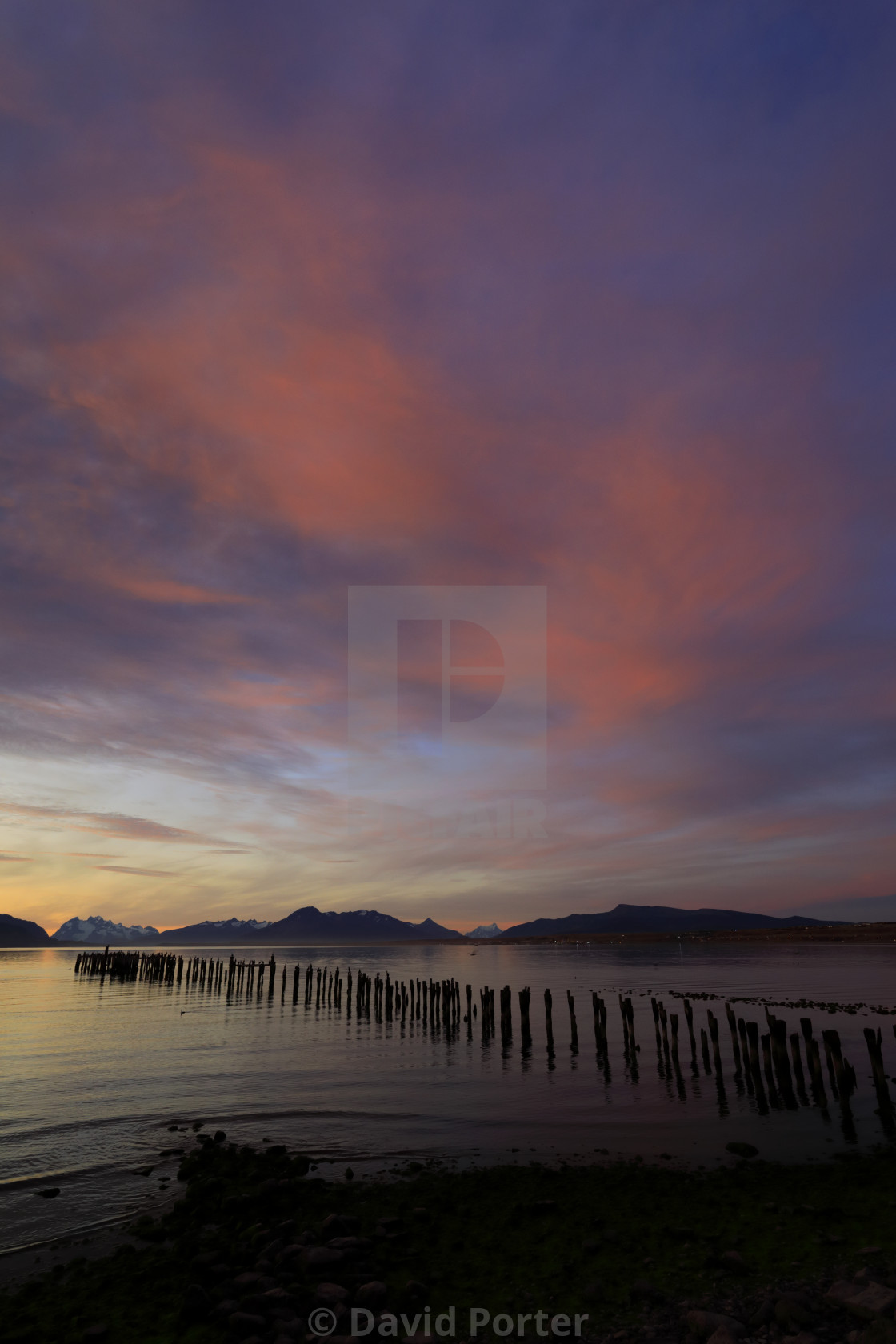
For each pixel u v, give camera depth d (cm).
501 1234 1245
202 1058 3177
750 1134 1925
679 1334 888
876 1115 2098
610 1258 1131
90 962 10888
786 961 11475
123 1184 1563
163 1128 2025
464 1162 1705
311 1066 2961
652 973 9000
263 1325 912
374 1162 1714
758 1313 915
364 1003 5219
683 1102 2286
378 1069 2883
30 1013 5141
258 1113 2180
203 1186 1476
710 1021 2673
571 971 9825
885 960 11094
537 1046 3519
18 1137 1939
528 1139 1892
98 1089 2530
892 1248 1122
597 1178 1563
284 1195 1429
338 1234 1233
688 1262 1105
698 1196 1427
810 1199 1393
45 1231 1306
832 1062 2233
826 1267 1061
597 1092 2442
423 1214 1320
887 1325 817
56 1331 936
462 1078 2680
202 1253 1150
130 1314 973
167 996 6619
